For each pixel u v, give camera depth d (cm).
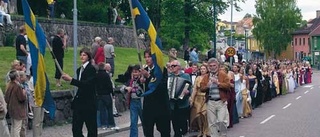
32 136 1564
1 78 1980
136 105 1491
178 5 5997
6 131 1222
